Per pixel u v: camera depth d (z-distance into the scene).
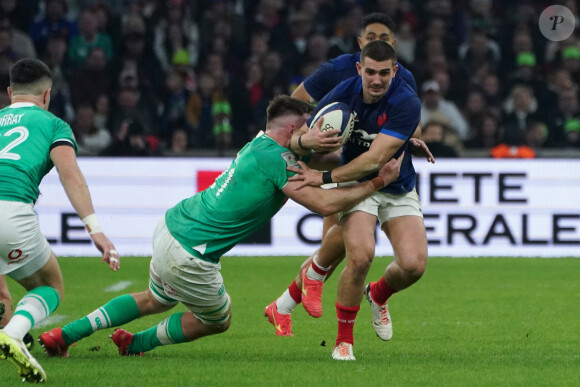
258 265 35.56
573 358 18.33
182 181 38.50
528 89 44.91
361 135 17.95
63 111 45.53
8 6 48.62
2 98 43.81
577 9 52.41
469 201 38.25
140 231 38.41
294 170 16.66
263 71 46.00
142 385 15.13
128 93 43.81
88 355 18.36
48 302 15.89
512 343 20.52
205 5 49.38
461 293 29.19
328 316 24.81
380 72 16.95
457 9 50.75
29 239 16.02
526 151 39.66
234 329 22.52
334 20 50.12
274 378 15.84
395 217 18.64
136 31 46.91
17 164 16.02
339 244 19.38
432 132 40.12
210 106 44.53
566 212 38.38
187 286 16.81
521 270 34.59
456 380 15.82
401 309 26.00
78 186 15.78
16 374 15.95
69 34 48.47
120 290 29.41
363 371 16.58
